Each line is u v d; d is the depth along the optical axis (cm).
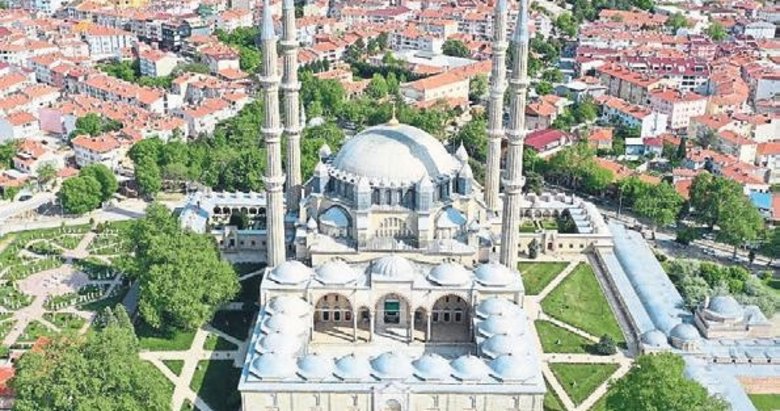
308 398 16612
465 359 17000
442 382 16688
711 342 19975
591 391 18075
